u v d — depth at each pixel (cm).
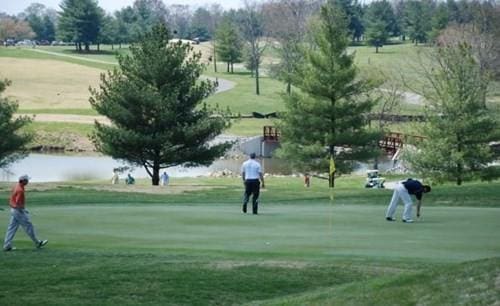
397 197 2842
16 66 18962
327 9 6122
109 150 5847
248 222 2806
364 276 1808
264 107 14875
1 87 6300
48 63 19788
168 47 5975
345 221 2833
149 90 5719
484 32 10731
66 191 4619
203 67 6119
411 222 2798
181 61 5906
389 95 10062
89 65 19938
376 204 3684
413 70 11762
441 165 5881
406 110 11106
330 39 6031
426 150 5981
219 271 1847
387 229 2603
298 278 1791
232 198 4188
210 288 1717
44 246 2269
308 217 2969
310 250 2155
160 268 1875
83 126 11512
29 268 1912
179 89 5806
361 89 6159
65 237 2456
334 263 1933
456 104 5850
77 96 15775
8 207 3625
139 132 5825
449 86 5944
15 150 5975
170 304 1614
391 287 1435
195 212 3148
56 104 14700
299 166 6203
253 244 2272
